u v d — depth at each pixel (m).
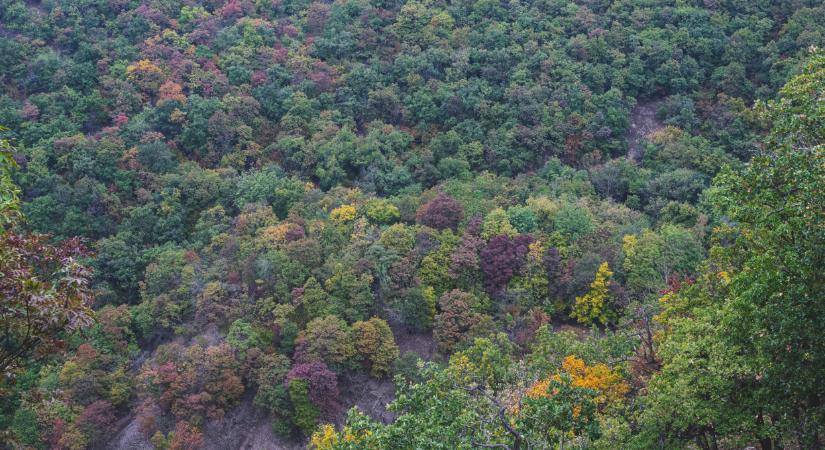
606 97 70.44
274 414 43.62
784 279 19.44
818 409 19.36
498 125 69.56
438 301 49.56
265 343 46.94
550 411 18.45
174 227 58.47
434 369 22.20
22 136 62.50
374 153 64.12
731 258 25.08
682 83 71.31
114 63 71.19
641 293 47.69
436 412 19.77
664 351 24.03
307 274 50.38
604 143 68.00
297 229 53.84
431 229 53.56
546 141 66.44
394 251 50.91
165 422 43.47
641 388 28.41
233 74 72.69
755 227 22.56
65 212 56.59
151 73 70.31
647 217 57.97
